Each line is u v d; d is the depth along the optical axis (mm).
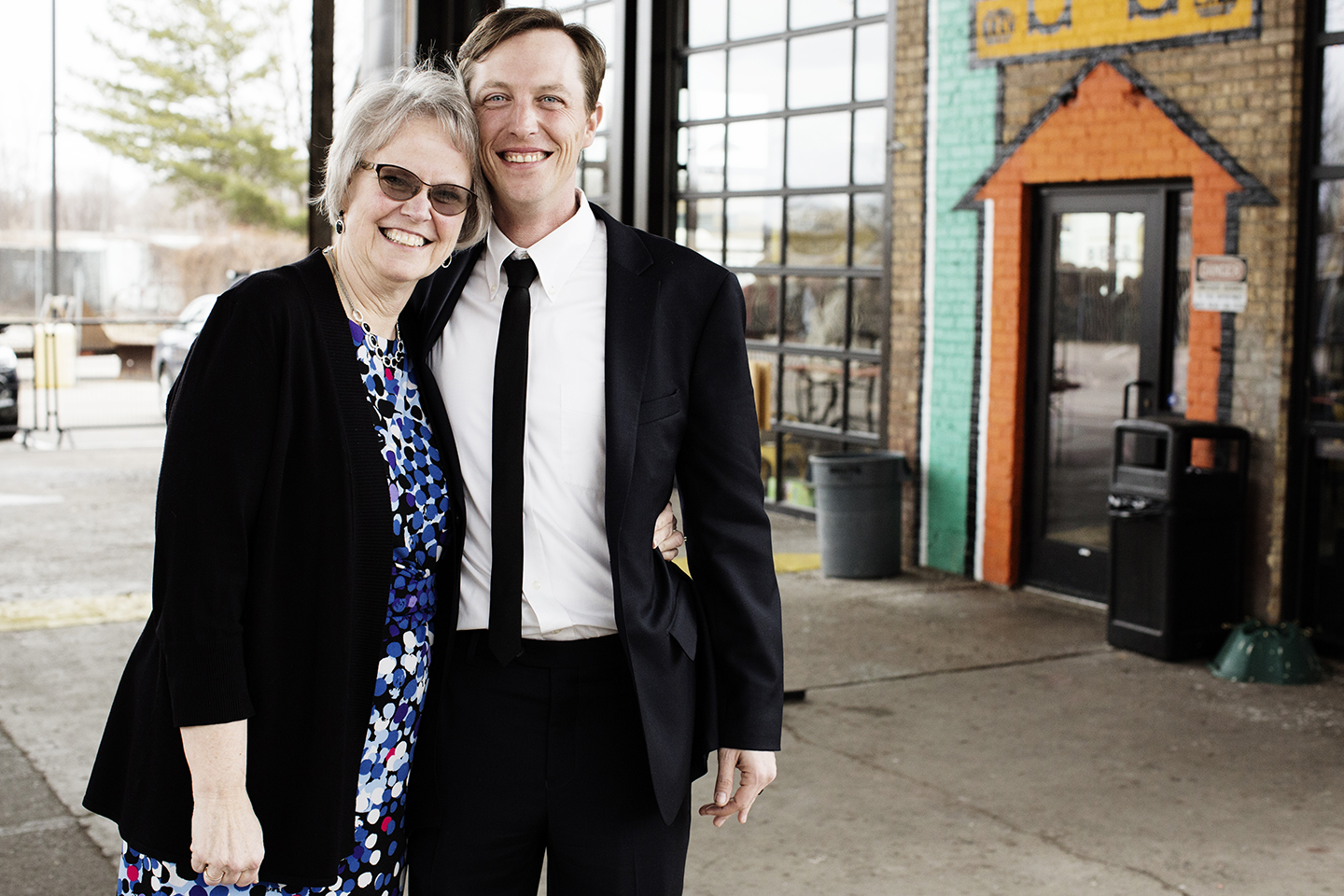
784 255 8648
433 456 1862
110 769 1779
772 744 1958
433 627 1897
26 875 3494
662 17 9281
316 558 1717
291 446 1718
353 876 1812
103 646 5824
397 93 1798
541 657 1900
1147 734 4703
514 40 1883
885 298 7707
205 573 1638
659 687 1897
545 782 1906
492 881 1950
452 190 1789
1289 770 4344
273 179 29172
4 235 28438
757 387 9000
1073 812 3986
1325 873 3566
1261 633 5402
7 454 12109
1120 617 5820
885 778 4266
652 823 1951
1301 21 5539
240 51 28625
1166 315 6266
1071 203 6652
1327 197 5586
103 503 9562
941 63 7195
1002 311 6938
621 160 9539
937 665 5594
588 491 1905
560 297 1927
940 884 3496
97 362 18453
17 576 7223
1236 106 5773
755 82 8742
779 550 8008
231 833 1656
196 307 14727
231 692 1646
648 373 1909
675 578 2016
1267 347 5695
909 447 7590
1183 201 6191
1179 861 3639
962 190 7117
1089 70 6387
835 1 8078
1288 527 5723
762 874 3562
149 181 28734
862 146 7973
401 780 1862
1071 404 6762
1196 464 6074
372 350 1817
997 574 7086
